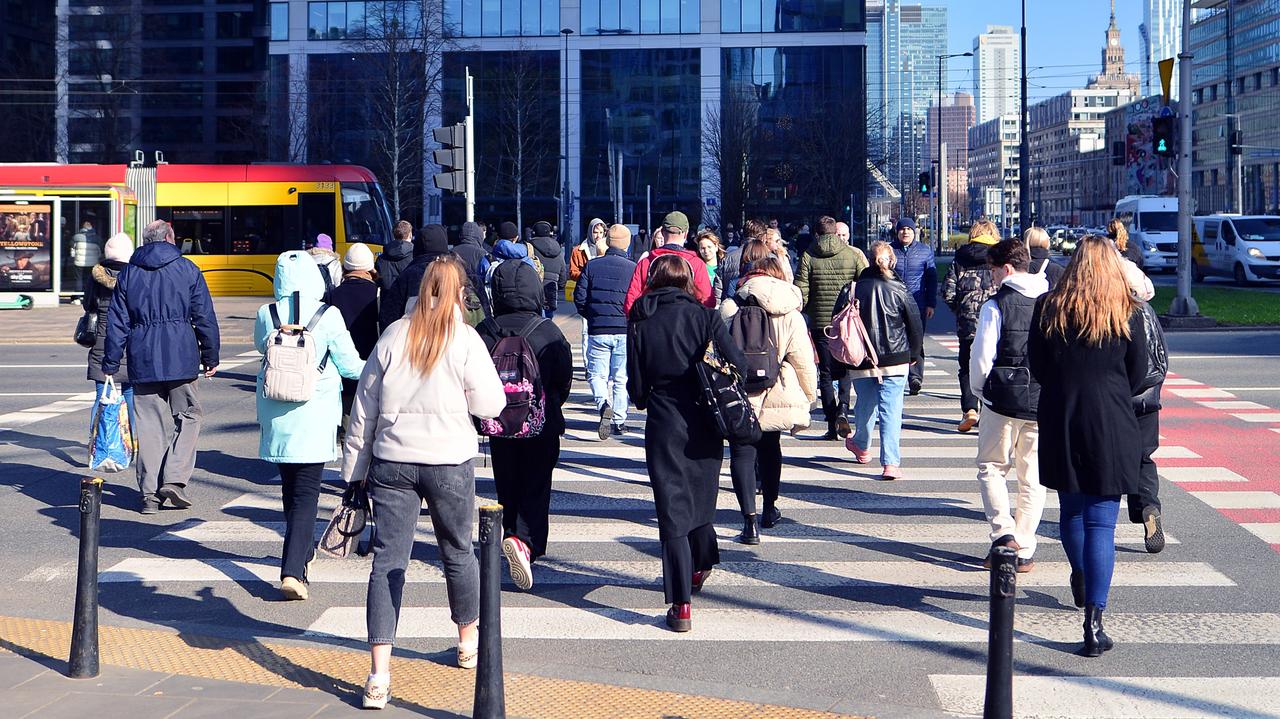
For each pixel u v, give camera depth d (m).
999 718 4.28
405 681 5.52
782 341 8.11
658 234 11.98
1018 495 7.40
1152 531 7.80
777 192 62.91
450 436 5.41
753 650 6.06
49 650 5.96
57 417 14.14
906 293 10.11
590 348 12.34
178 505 9.30
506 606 6.84
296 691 5.36
